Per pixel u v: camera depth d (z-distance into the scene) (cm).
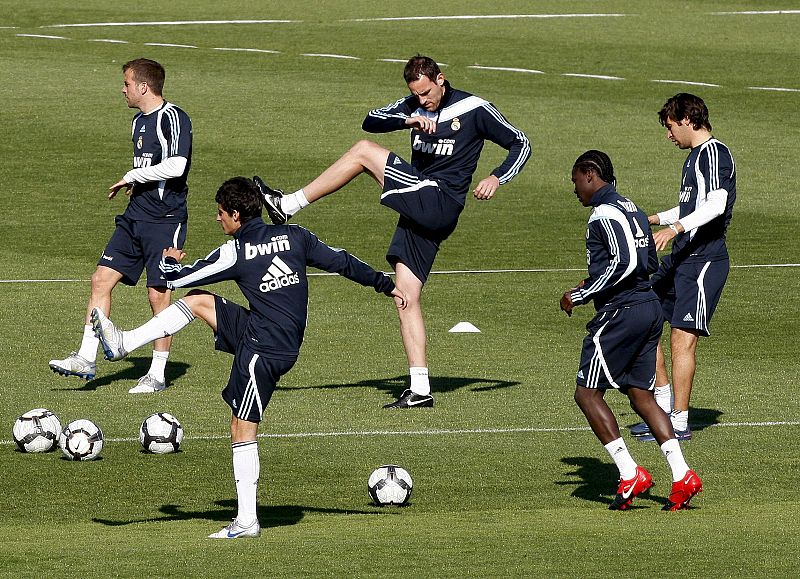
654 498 2655
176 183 3678
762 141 7294
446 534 2289
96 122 7456
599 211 2516
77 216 5994
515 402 3519
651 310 2528
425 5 11862
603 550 2159
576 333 4331
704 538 2245
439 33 10412
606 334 2527
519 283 5038
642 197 6228
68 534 2345
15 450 3064
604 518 2445
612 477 2838
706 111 3130
